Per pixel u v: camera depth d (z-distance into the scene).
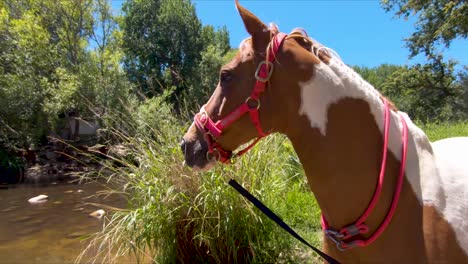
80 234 6.19
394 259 1.52
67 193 10.66
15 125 15.94
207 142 1.70
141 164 3.94
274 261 3.61
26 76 17.00
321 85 1.58
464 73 24.31
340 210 1.59
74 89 15.99
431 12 19.78
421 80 25.22
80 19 19.16
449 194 1.53
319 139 1.59
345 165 1.57
